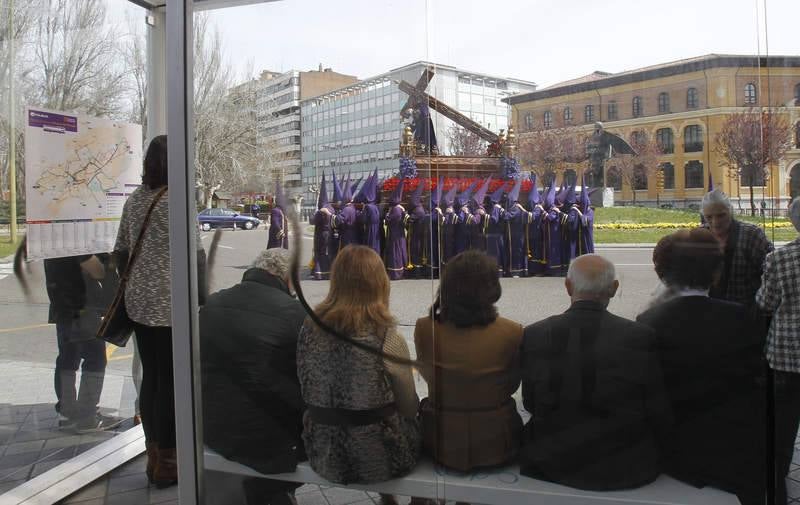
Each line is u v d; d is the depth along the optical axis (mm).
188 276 2029
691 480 1763
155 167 2572
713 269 1695
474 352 1854
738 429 1748
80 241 3156
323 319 1966
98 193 3203
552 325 1786
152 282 2537
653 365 1746
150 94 3148
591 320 1764
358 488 1975
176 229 2025
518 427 1854
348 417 1945
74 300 3172
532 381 1825
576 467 1805
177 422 2066
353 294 1927
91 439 3078
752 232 1658
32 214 2947
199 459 2074
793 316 1676
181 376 2049
